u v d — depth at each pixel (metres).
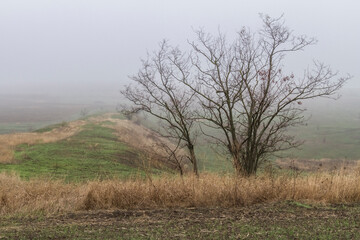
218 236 7.33
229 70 14.81
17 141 38.38
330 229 7.77
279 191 10.79
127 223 8.41
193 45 15.20
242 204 10.19
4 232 7.64
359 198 10.62
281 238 7.14
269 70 14.43
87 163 28.22
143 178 11.47
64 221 8.62
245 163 14.62
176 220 8.67
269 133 14.84
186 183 10.88
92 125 55.88
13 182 13.62
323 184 11.05
